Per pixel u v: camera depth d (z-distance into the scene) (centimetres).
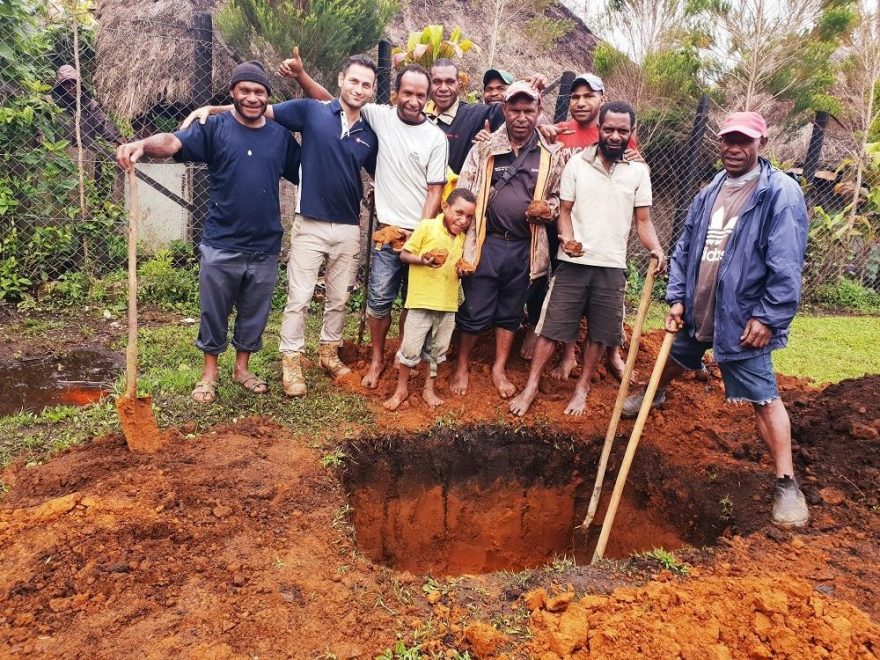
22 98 673
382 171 472
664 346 380
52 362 546
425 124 466
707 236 380
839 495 370
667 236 1040
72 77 703
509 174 462
